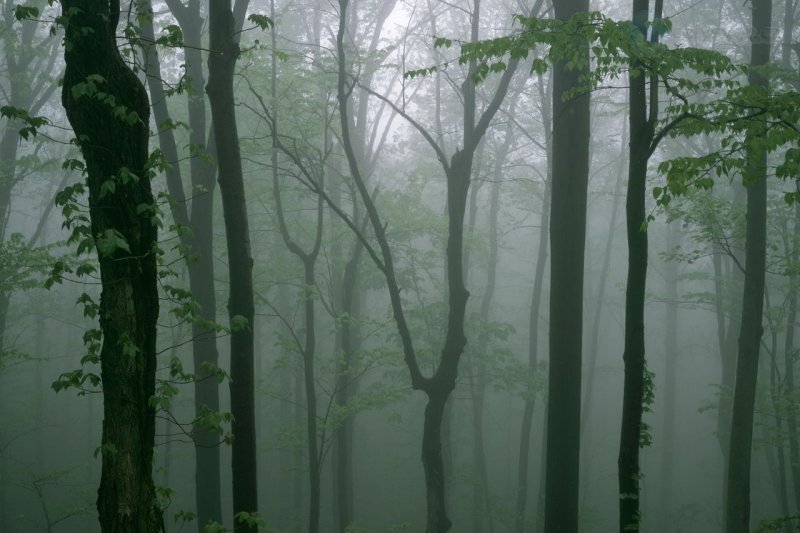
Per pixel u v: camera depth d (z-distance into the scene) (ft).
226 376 23.32
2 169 58.29
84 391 20.65
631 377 26.02
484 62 26.12
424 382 44.86
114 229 19.03
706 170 22.82
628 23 23.67
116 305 19.48
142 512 18.90
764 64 43.75
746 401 45.14
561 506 39.68
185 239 46.39
